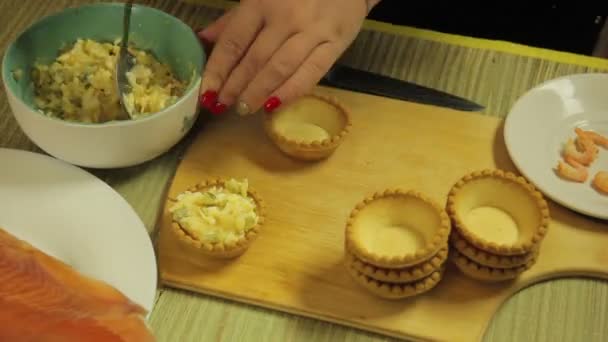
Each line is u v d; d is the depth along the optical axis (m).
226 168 0.76
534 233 0.68
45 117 0.70
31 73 0.76
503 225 0.70
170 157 0.77
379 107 0.79
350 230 0.67
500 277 0.68
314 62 0.74
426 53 0.84
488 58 0.84
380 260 0.66
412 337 0.67
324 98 0.77
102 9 0.77
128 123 0.70
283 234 0.72
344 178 0.75
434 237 0.66
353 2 0.77
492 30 1.06
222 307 0.69
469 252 0.68
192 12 0.87
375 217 0.69
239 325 0.68
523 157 0.75
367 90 0.81
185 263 0.70
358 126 0.78
